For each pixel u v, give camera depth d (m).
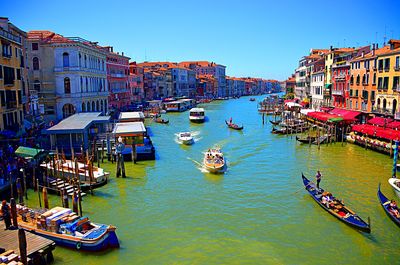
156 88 104.94
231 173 29.36
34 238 15.71
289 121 58.09
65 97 49.09
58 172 26.23
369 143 38.03
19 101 34.97
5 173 23.84
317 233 18.48
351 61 49.34
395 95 38.81
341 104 53.97
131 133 34.72
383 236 18.06
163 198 23.67
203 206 22.23
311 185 24.41
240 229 19.06
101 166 31.92
